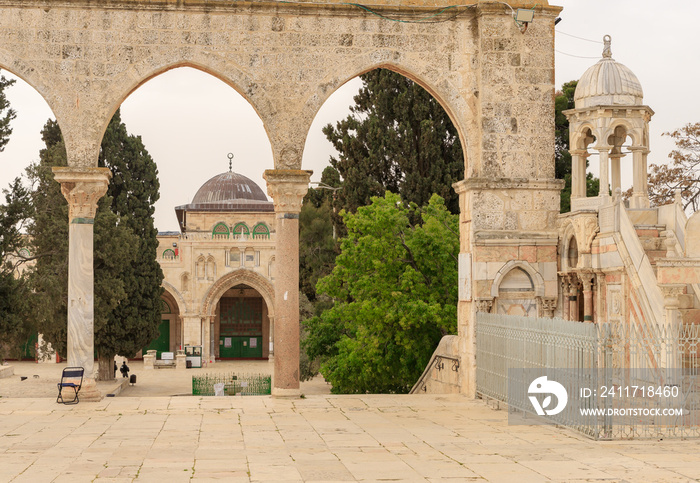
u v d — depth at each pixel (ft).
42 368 201.77
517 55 66.28
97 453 43.57
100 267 151.23
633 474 38.19
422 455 43.06
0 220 127.95
